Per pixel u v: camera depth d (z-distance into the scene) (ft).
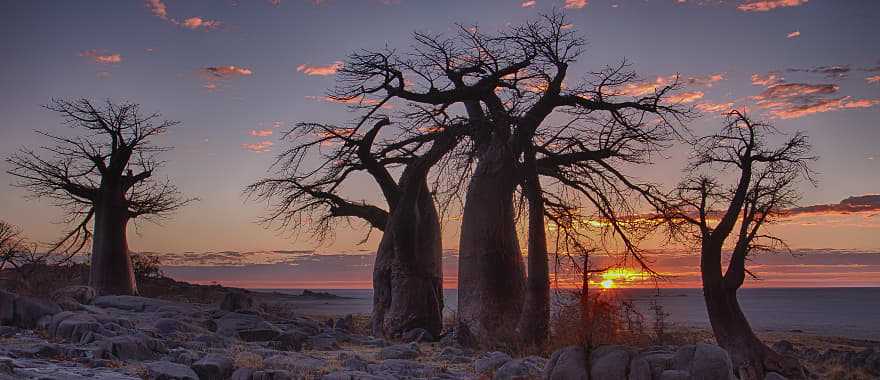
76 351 46.24
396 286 90.33
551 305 72.13
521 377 48.60
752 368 64.23
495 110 76.74
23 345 47.70
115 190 120.67
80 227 130.72
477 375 53.47
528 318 72.13
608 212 75.61
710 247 67.72
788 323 245.86
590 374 40.42
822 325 231.30
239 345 59.88
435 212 93.71
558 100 75.10
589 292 63.77
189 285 186.39
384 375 49.44
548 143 77.97
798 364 66.85
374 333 92.38
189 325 64.54
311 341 67.82
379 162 90.94
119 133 120.57
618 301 63.00
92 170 121.39
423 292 90.17
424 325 89.45
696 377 38.09
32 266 124.47
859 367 75.66
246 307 79.30
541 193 73.82
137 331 55.31
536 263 72.84
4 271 122.11
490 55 76.79
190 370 43.52
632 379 39.29
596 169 76.79
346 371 48.01
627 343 60.49
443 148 82.58
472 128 74.74
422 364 56.13
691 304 467.11
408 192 87.61
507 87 76.48
